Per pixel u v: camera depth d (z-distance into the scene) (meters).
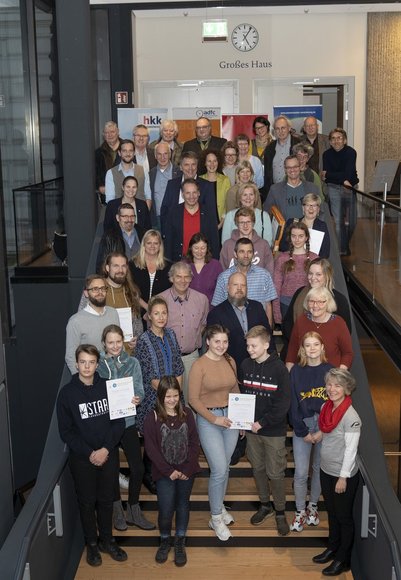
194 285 7.67
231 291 6.84
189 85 16.55
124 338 7.00
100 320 6.81
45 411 11.31
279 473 6.59
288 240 7.73
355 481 6.14
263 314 6.97
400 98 16.58
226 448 6.55
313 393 6.32
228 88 16.61
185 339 7.10
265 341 6.23
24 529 5.71
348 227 10.97
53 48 15.38
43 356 11.18
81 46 9.19
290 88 16.59
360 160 16.81
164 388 6.18
